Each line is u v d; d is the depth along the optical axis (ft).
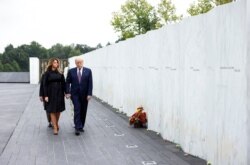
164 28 36.09
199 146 28.45
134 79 48.88
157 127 38.86
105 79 73.36
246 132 21.35
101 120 49.08
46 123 46.80
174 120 33.73
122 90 56.80
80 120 39.96
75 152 31.17
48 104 39.32
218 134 24.99
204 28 27.22
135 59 48.16
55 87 39.29
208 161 26.63
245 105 21.39
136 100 47.80
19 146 33.55
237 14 22.17
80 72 40.16
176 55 33.06
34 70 150.10
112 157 29.30
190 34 29.73
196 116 28.78
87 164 27.43
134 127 43.01
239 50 21.99
